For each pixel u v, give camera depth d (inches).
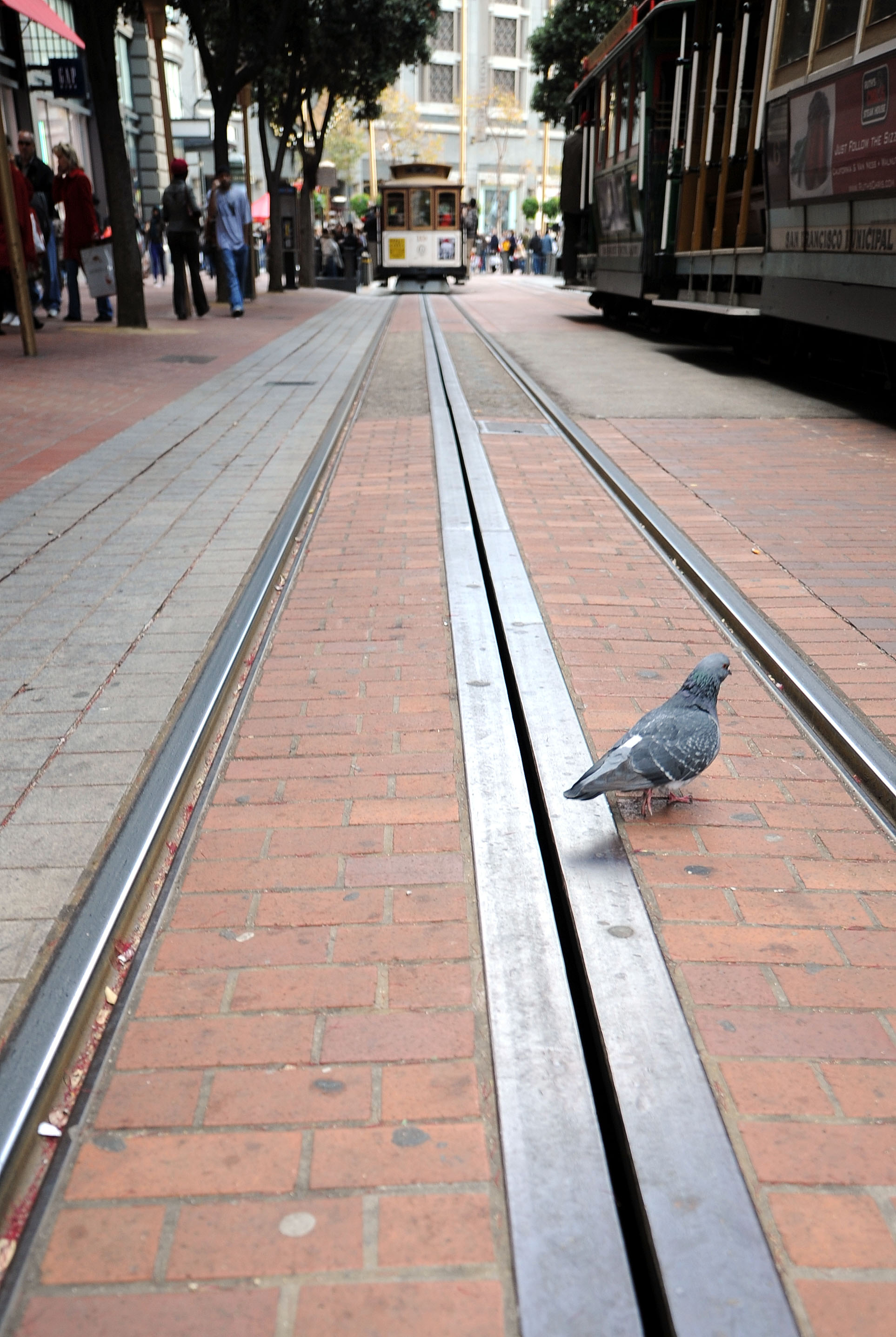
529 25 3380.9
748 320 595.8
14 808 131.6
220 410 412.8
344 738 153.6
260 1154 85.0
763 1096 90.7
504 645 195.0
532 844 126.3
